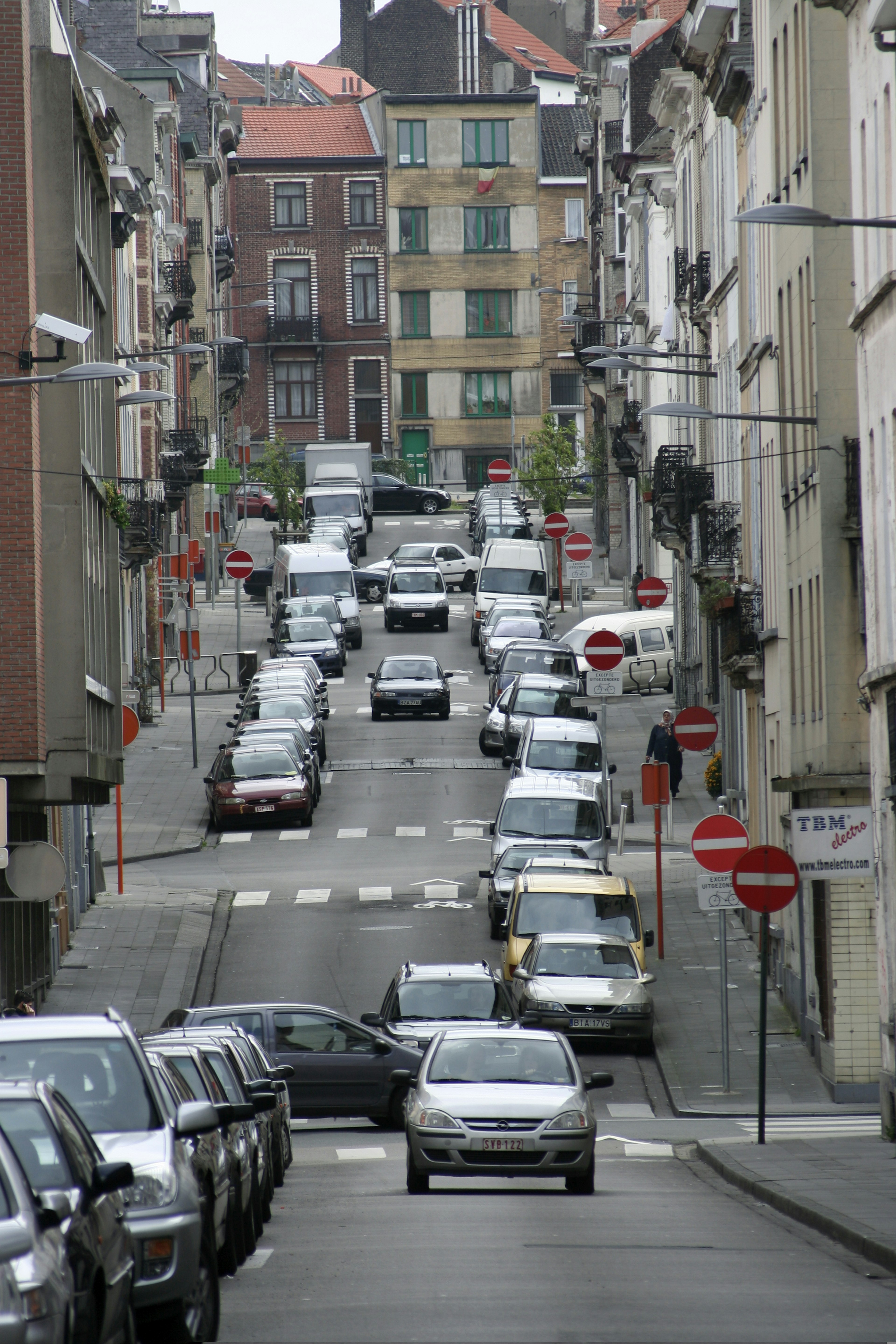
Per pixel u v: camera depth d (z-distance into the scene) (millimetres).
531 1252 42844
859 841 65125
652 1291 37406
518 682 159500
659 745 140375
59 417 83125
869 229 70938
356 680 199000
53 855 66250
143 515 163375
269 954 101812
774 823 102312
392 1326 33406
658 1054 86000
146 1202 31281
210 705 189875
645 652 189125
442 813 137625
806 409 87688
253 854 127500
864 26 71188
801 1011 87250
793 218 50031
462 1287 37781
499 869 107438
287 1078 62844
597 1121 72812
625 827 132500
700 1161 64688
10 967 84938
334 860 124625
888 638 69375
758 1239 45906
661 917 102125
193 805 144125
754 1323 33719
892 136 66750
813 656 84938
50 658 82938
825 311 82000
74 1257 24594
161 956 101500
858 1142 65438
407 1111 57469
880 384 69188
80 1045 34312
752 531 114562
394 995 79438
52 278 83375
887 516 68938
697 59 135000
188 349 107188
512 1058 59094
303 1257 43281
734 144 124750
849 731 80875
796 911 90500
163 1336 31219
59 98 83375
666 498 160000
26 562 79438
